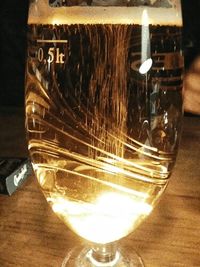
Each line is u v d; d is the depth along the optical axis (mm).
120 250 146
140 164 113
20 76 489
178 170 207
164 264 140
